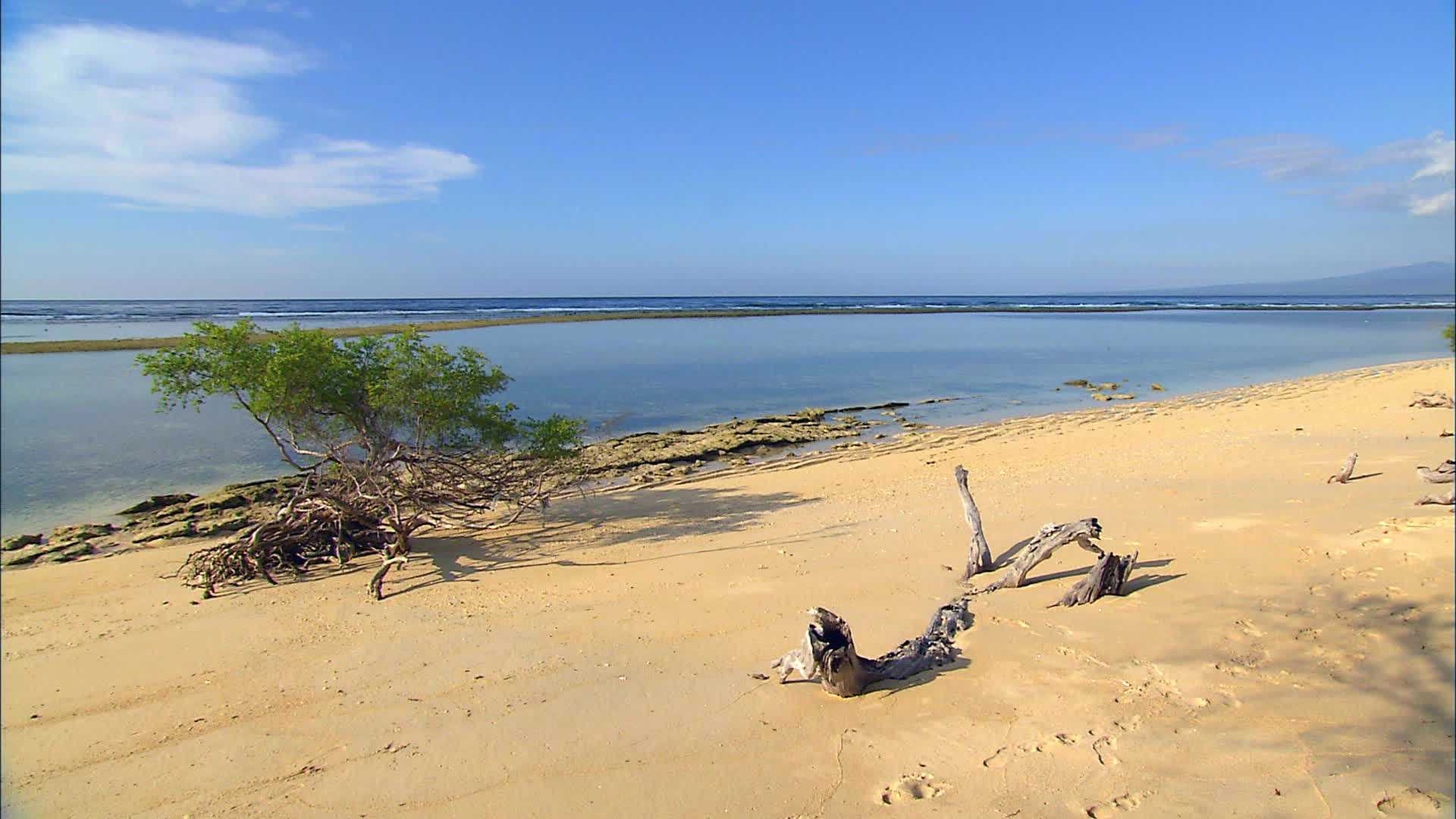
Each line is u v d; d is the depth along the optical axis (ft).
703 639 23.43
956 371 118.52
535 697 19.93
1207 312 309.83
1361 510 30.01
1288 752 15.15
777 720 17.93
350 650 24.43
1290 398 77.97
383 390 37.58
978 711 17.47
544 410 83.82
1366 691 16.90
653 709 18.84
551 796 15.44
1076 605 23.15
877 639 22.52
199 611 30.04
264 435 70.28
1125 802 14.07
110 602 31.83
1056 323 242.58
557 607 27.50
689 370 117.91
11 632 28.25
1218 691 17.56
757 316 276.62
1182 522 31.45
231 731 19.20
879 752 16.29
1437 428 52.85
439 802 15.51
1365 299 546.67
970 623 22.58
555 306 395.75
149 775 17.33
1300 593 22.22
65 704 21.53
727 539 36.60
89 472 57.52
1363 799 13.67
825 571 29.76
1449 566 22.04
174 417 77.66
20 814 15.93
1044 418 75.61
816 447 65.98
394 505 37.99
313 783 16.53
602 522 42.06
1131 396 91.56
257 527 35.99
